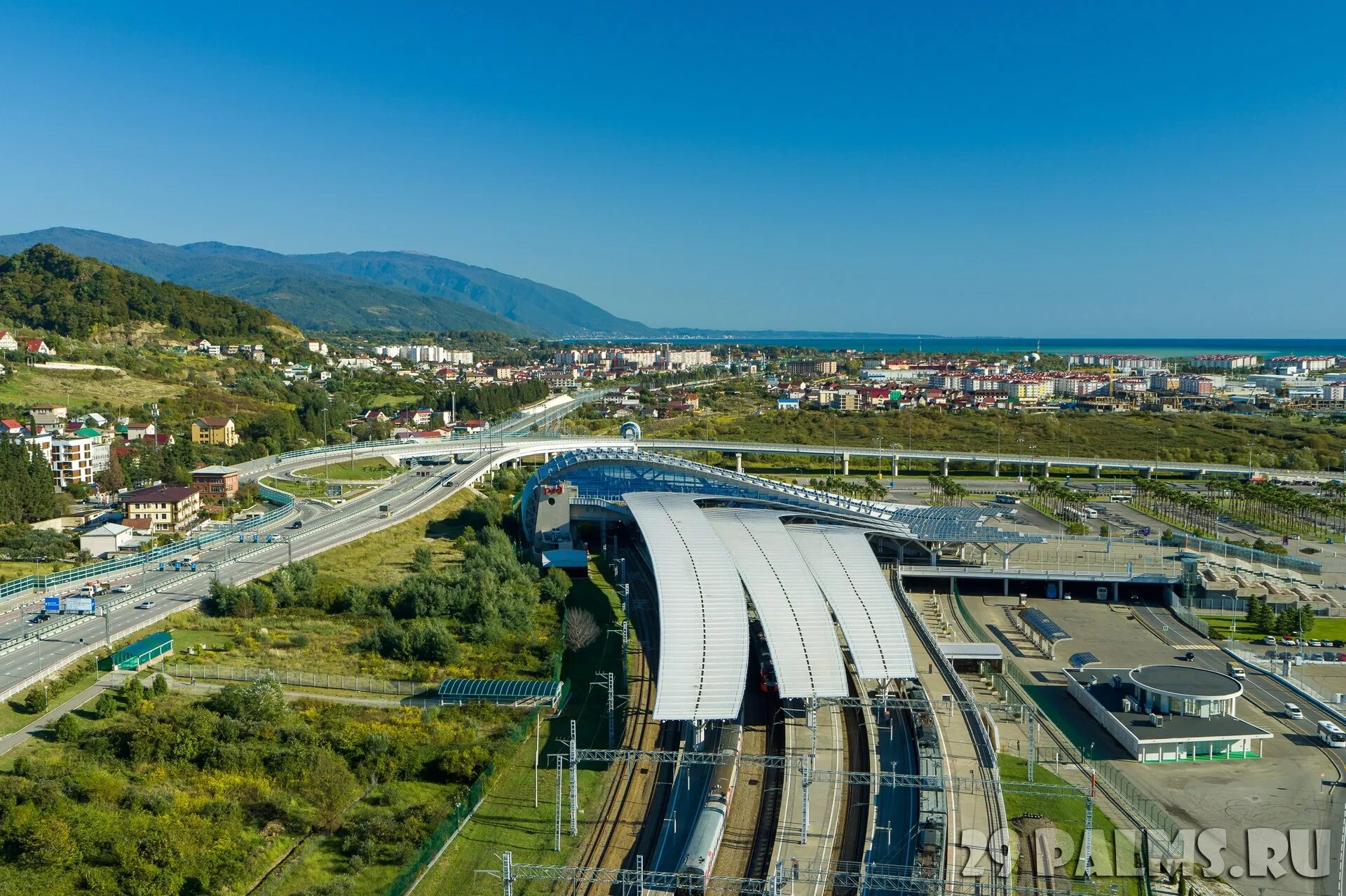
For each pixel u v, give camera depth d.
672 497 191.25
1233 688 138.75
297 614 169.12
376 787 113.81
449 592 172.50
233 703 125.56
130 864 92.94
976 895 92.25
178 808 104.56
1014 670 163.62
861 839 104.19
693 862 96.19
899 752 122.94
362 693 137.88
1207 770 126.00
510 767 119.88
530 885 96.44
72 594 173.62
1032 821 109.88
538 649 156.88
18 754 112.38
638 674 151.25
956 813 108.19
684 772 118.94
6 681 130.00
